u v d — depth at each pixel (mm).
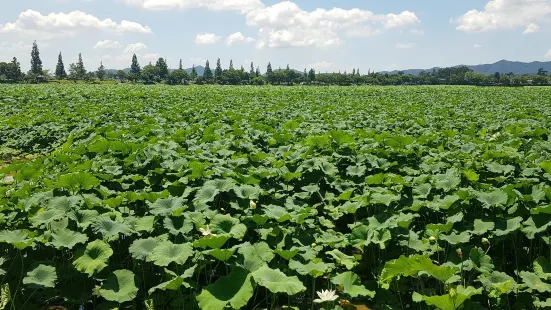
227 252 5543
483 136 15297
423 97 40188
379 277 6395
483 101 33312
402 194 8211
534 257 7043
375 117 20312
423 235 6906
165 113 20297
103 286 5480
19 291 5902
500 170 9414
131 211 7551
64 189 7965
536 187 7410
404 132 15641
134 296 5445
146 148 10461
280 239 6484
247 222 6797
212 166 9570
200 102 29078
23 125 18562
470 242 7109
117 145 10875
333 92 46531
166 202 6887
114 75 150500
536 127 15055
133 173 9797
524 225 6523
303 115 20016
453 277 5457
